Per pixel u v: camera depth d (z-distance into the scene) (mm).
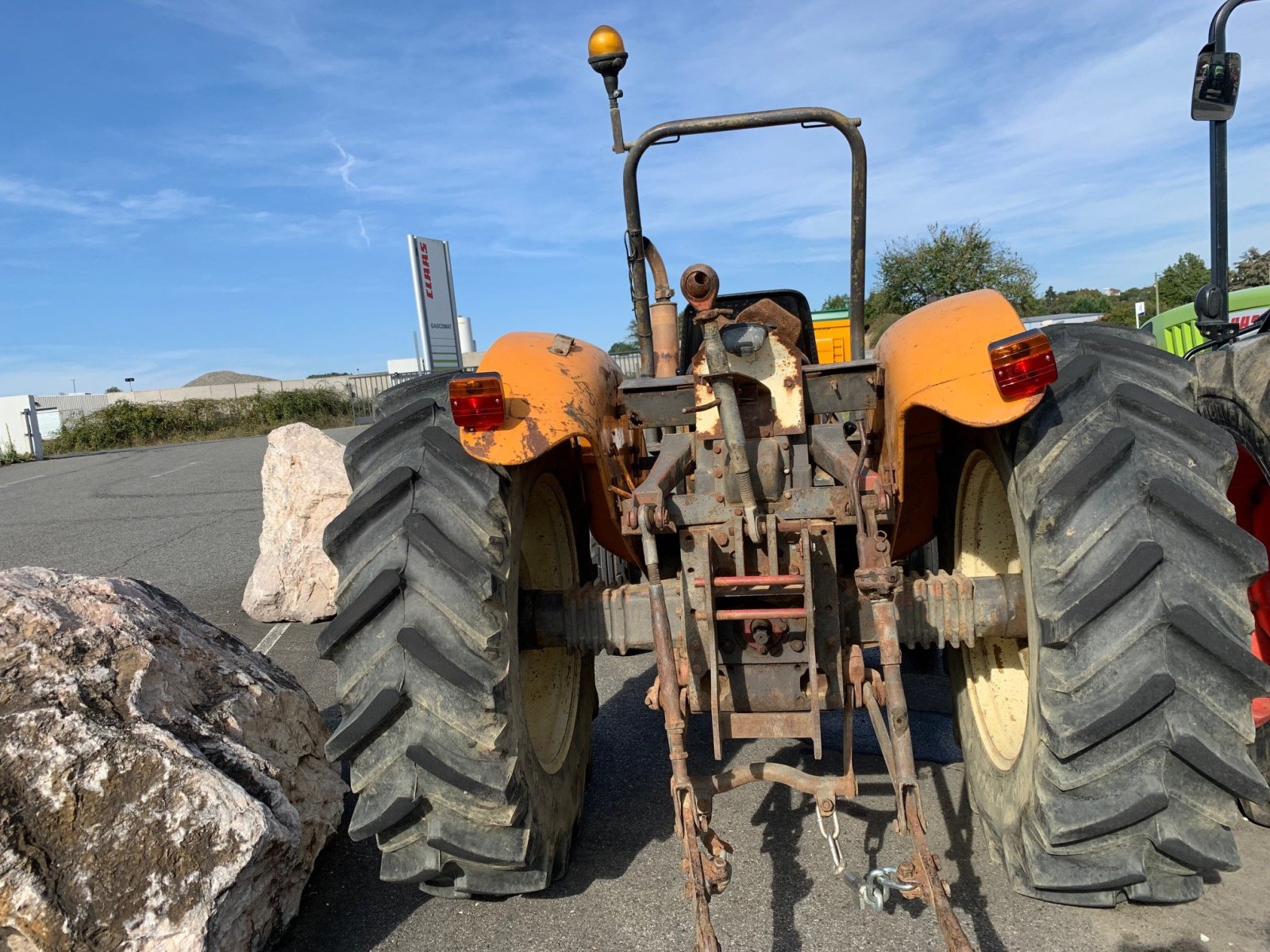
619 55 2980
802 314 4820
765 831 2891
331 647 2297
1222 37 3654
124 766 2256
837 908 2434
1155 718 2031
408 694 2244
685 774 2146
